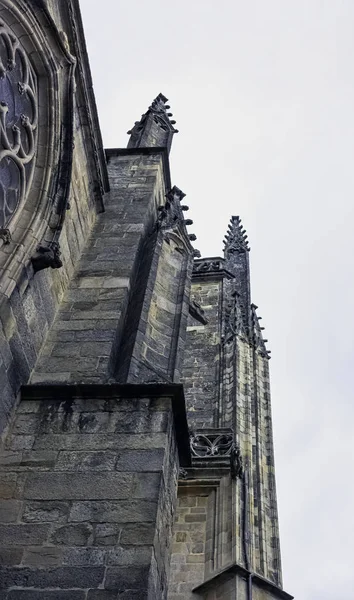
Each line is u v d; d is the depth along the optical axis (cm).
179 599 1959
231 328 3503
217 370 3259
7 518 1207
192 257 2145
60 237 1789
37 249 1552
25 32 1633
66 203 1677
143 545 1144
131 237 2077
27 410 1409
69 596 1080
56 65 1745
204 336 3572
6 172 1507
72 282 1867
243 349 3388
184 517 2197
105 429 1355
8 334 1416
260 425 2986
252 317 3728
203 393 3112
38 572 1119
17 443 1340
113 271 1908
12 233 1506
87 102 2044
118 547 1145
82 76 1991
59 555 1143
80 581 1099
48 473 1280
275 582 2262
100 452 1312
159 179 2505
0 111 1474
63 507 1219
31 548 1156
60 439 1343
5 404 1362
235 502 2184
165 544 1266
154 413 1381
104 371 1543
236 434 2817
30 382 1509
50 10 1766
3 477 1278
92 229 2123
